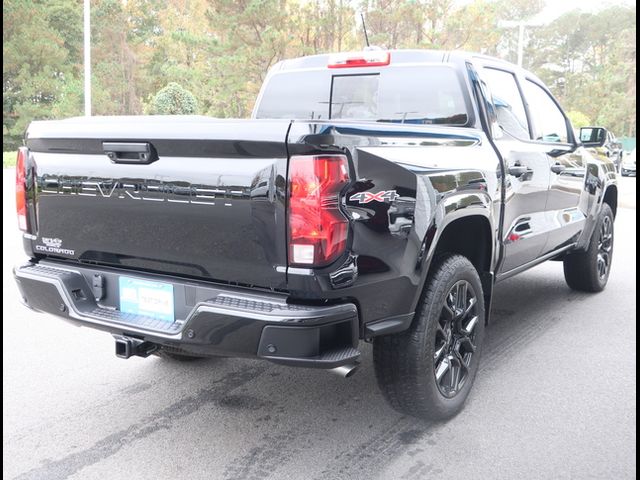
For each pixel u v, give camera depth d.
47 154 3.18
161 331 2.79
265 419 3.42
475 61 4.04
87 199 3.03
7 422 3.35
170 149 2.71
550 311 5.43
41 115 36.59
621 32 71.44
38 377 3.94
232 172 2.58
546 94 5.06
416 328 3.07
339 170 2.51
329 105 4.48
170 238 2.80
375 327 2.81
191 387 3.82
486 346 4.55
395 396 3.17
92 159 2.98
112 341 4.62
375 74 4.24
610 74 68.88
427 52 4.06
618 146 30.30
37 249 3.32
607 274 6.15
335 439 3.21
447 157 3.22
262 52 34.38
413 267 2.92
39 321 5.07
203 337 2.65
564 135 5.26
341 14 37.62
